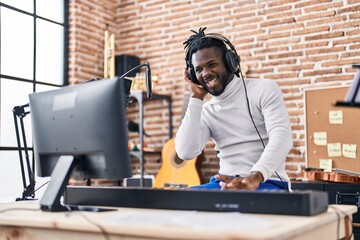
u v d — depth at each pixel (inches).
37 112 64.5
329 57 156.9
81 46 189.0
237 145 80.4
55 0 186.5
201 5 185.3
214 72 78.6
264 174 66.1
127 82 71.2
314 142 156.7
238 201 52.8
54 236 48.7
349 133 149.8
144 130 195.5
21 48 171.3
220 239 37.6
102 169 58.3
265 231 39.0
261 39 170.4
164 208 57.2
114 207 61.2
